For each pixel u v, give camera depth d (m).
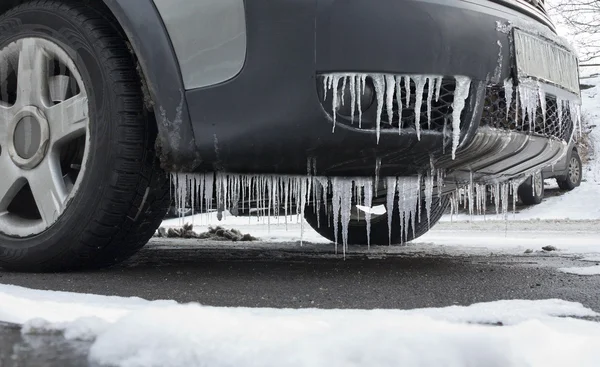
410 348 1.06
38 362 1.11
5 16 2.46
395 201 3.29
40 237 2.29
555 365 1.02
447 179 2.54
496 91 2.23
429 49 2.05
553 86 2.46
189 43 2.09
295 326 1.23
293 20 2.02
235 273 2.41
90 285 2.04
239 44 2.05
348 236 4.03
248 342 1.12
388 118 2.07
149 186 2.25
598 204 12.61
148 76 2.12
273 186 2.19
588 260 3.04
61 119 2.30
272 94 2.04
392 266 2.71
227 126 2.07
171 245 4.09
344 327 1.19
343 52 2.01
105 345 1.15
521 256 3.30
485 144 2.24
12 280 2.13
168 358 1.09
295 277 2.29
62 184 2.32
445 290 1.99
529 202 12.91
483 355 1.04
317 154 2.08
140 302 1.61
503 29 2.21
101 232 2.22
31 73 2.39
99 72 2.22
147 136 2.21
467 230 7.14
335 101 2.02
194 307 1.35
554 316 1.50
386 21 2.03
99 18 2.28
